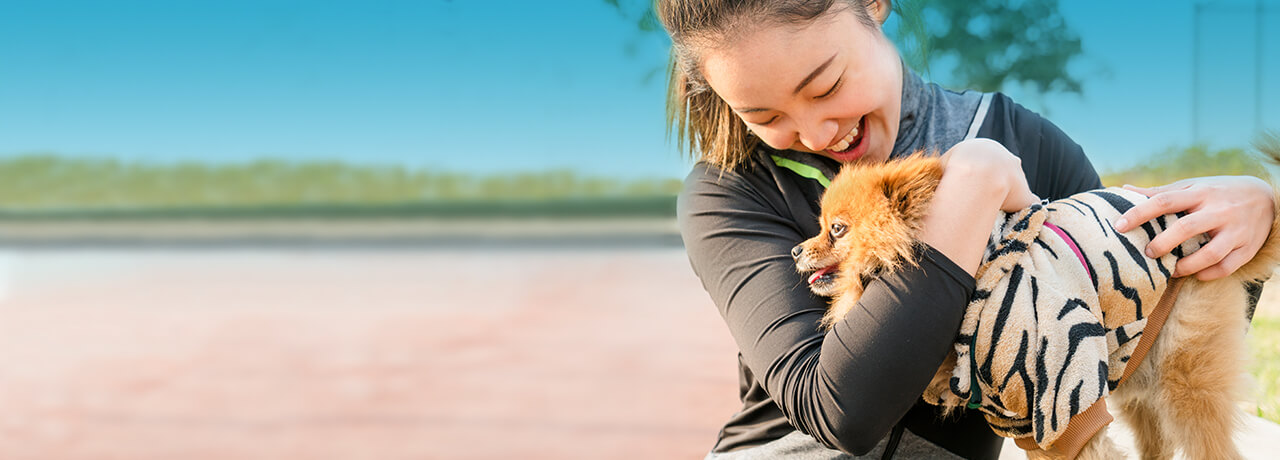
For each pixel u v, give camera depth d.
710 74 2.11
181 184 24.67
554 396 5.07
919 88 2.44
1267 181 2.38
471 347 6.37
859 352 1.84
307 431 4.55
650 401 4.94
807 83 2.02
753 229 2.28
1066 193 2.52
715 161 2.40
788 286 2.16
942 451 2.26
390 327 7.13
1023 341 1.97
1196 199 2.15
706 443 4.22
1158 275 2.11
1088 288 2.05
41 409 5.12
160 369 5.96
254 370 5.84
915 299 1.85
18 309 8.45
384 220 17.83
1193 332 2.30
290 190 24.62
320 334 6.93
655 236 14.07
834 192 2.19
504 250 12.59
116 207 20.44
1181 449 2.41
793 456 2.25
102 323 7.63
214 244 13.84
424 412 4.82
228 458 4.20
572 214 18.83
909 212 1.99
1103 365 1.99
